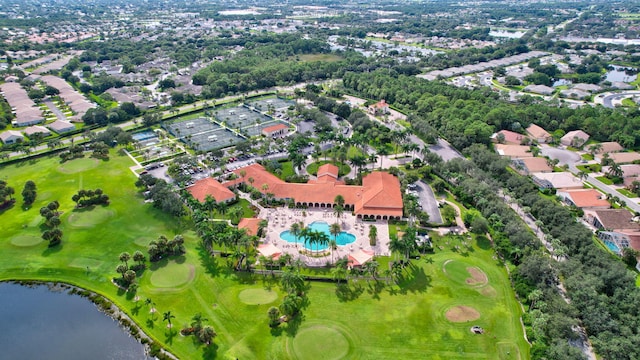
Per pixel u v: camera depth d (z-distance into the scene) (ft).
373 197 649.61
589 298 440.45
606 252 530.68
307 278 508.94
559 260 542.16
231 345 415.44
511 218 596.29
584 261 514.27
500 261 547.49
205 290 490.08
